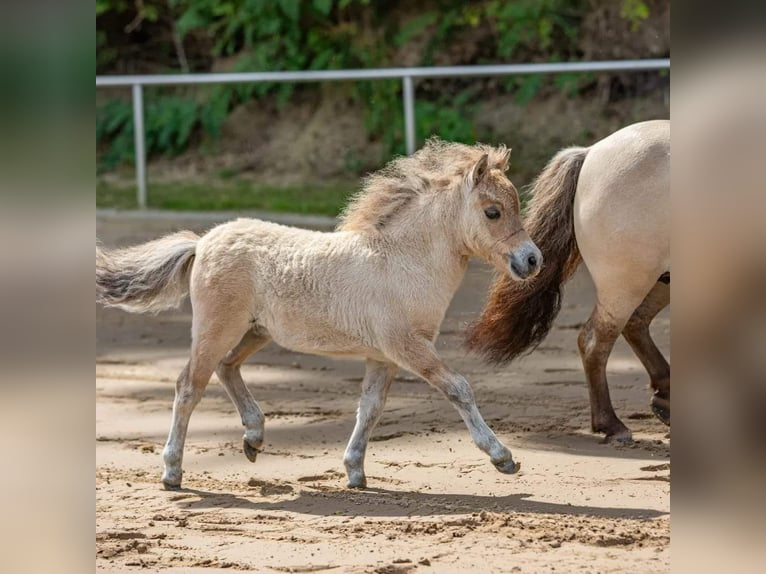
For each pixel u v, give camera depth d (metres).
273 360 14.56
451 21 27.72
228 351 9.36
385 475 9.63
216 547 7.74
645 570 6.98
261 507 8.77
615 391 12.45
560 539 7.70
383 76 22.45
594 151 10.70
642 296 10.48
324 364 14.30
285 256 9.18
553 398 12.27
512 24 27.25
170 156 27.95
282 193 24.86
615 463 9.83
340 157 26.52
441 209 9.05
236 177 26.67
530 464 9.86
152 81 23.67
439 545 7.66
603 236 10.40
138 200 24.17
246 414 9.81
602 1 27.28
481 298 17.53
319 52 28.33
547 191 10.97
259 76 23.08
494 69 21.64
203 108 27.88
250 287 9.23
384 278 8.98
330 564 7.31
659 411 11.09
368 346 9.05
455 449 10.42
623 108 26.06
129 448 10.70
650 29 26.75
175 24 30.23
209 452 10.49
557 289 11.12
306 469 9.85
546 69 21.44
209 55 30.14
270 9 28.45
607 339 10.67
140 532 8.09
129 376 13.91
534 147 25.61
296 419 11.68
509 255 8.95
